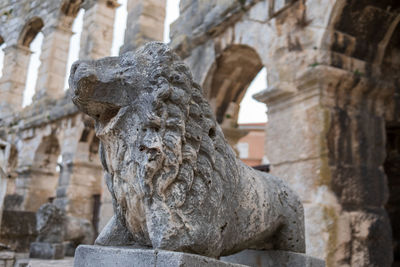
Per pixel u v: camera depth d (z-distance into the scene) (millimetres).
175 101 1589
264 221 1935
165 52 1636
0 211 5004
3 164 5098
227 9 6016
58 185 10641
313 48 4422
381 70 4574
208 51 6543
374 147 4250
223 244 1676
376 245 3879
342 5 4250
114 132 1646
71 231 6570
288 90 4496
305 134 4199
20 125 12766
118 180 1670
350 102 4297
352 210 3912
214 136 1749
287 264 2049
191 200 1537
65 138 10906
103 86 1603
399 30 4746
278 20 5059
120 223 1789
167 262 1358
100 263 1565
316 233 3775
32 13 14094
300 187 4117
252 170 2150
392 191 5312
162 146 1520
